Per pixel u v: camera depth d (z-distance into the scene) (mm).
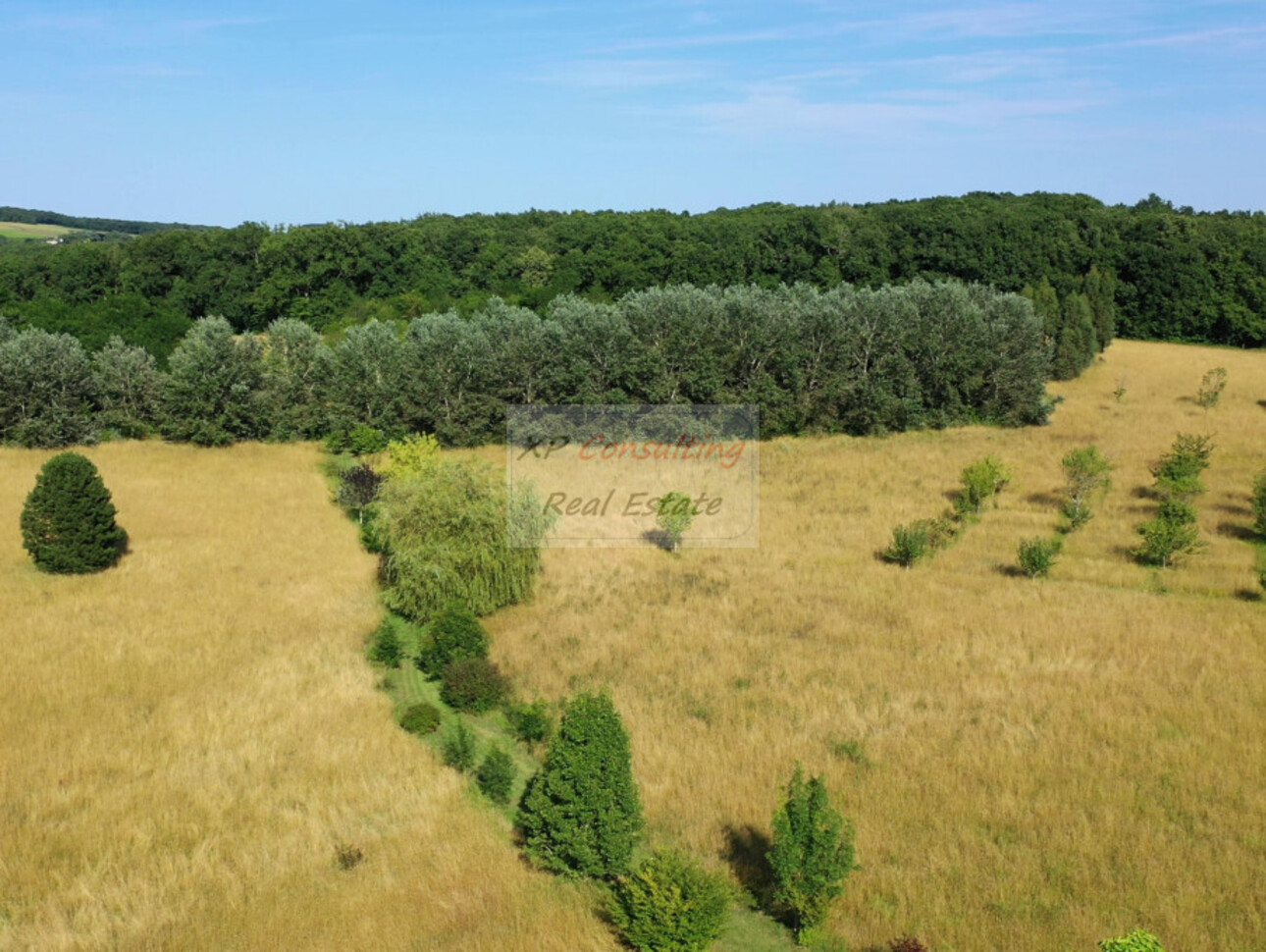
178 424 51906
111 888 16625
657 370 55406
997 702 23234
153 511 39719
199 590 31109
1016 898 16141
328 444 52562
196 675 25031
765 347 57156
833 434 56656
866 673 25031
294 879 16984
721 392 55844
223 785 19938
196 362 52438
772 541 36719
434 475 31969
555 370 55719
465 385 54781
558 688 24562
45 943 15227
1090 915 15602
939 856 17328
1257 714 22234
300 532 37781
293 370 55812
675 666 25719
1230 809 18578
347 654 26859
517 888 16734
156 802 19344
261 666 25703
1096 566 32562
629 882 15438
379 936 15461
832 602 30188
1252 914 15539
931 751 21047
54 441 49438
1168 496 39969
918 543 33312
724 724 22438
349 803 19484
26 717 22469
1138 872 16734
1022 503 40281
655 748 21297
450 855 17641
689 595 31125
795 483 45188
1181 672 24469
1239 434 51344
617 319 56625
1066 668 24891
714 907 14727
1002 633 27234
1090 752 20734
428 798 19641
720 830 18344
